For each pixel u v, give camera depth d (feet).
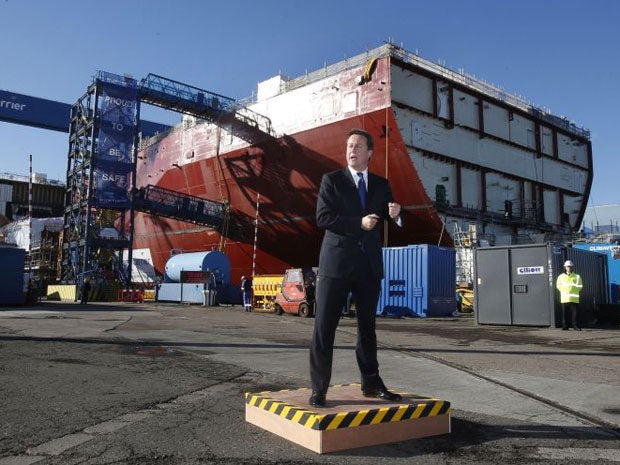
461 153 115.34
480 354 30.32
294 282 73.20
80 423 13.94
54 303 104.01
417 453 11.49
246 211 134.41
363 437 11.83
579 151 157.17
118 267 126.93
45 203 267.18
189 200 135.03
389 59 97.50
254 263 136.46
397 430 12.32
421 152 107.04
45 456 11.30
